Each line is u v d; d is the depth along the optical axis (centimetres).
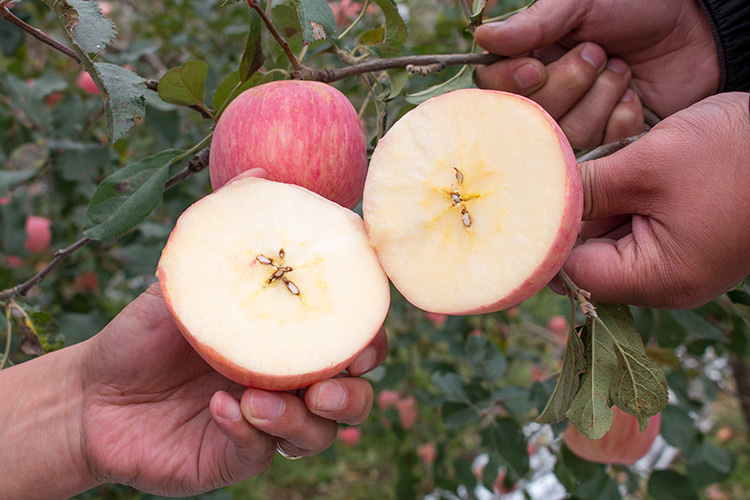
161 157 34
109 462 32
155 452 32
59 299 68
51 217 79
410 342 76
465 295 27
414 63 35
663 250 29
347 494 115
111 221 33
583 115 38
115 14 84
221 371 26
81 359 33
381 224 29
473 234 27
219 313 26
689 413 50
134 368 32
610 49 39
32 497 32
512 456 46
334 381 27
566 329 86
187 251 27
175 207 62
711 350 74
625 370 27
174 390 34
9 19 28
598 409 27
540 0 36
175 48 69
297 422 27
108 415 32
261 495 115
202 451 32
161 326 32
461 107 28
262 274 27
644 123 41
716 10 36
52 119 56
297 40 35
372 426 77
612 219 34
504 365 50
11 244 60
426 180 28
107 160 55
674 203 28
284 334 26
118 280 89
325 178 30
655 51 39
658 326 49
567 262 31
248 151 29
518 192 27
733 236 28
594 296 31
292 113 29
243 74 32
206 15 68
